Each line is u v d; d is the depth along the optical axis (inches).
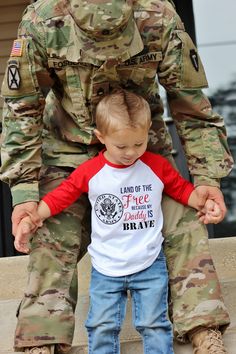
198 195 93.2
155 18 89.4
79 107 91.9
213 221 92.0
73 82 90.4
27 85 89.7
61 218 94.3
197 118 94.0
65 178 96.0
